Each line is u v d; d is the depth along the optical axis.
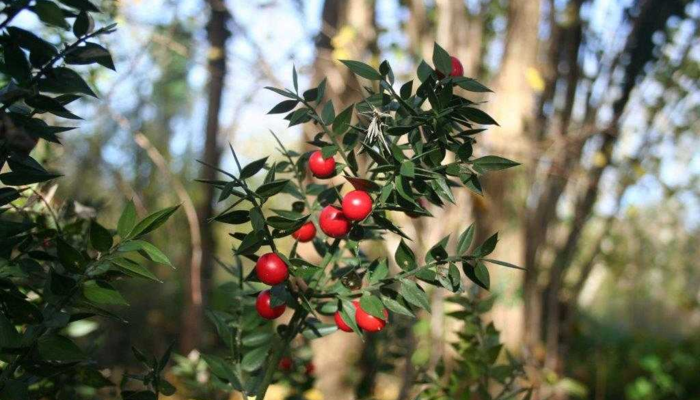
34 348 0.92
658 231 6.71
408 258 1.06
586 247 6.25
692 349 7.43
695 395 6.51
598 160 4.57
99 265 0.93
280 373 1.84
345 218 1.10
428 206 3.05
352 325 1.11
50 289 0.94
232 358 1.31
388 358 2.15
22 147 0.90
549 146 4.12
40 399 1.34
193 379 1.94
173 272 8.30
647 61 4.71
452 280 1.02
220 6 4.25
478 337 1.70
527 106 3.98
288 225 1.05
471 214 3.92
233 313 1.50
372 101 1.16
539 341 4.66
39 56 0.88
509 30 4.00
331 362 4.08
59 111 0.91
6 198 0.95
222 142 5.78
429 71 1.08
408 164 1.00
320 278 1.19
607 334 7.86
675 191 5.07
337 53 4.09
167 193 7.48
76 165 5.27
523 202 4.21
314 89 1.19
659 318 9.77
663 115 4.95
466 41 3.48
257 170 0.99
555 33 4.50
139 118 6.30
